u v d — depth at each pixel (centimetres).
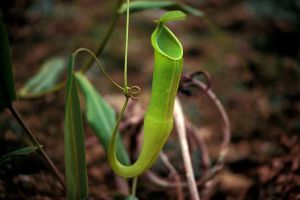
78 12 160
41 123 102
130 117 83
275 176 80
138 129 82
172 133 102
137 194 85
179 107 70
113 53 144
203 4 176
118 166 54
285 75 134
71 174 55
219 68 140
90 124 69
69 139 54
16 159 73
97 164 93
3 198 69
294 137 89
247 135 110
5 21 122
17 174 73
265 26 159
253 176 94
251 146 105
